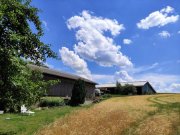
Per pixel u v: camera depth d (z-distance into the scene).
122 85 96.31
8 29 10.45
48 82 12.19
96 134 15.91
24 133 16.06
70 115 25.08
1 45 10.13
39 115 25.70
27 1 11.80
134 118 23.08
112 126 18.47
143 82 101.00
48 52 12.12
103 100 56.66
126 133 17.09
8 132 16.36
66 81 50.03
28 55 11.73
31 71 12.11
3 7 9.91
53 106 38.31
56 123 19.75
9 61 9.80
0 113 25.41
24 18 11.31
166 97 62.44
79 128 17.53
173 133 17.16
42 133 15.92
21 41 10.73
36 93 11.39
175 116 25.69
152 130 17.70
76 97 42.22
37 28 12.07
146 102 46.97
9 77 9.97
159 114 27.73
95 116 23.94
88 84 60.84
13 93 10.41
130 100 54.12
